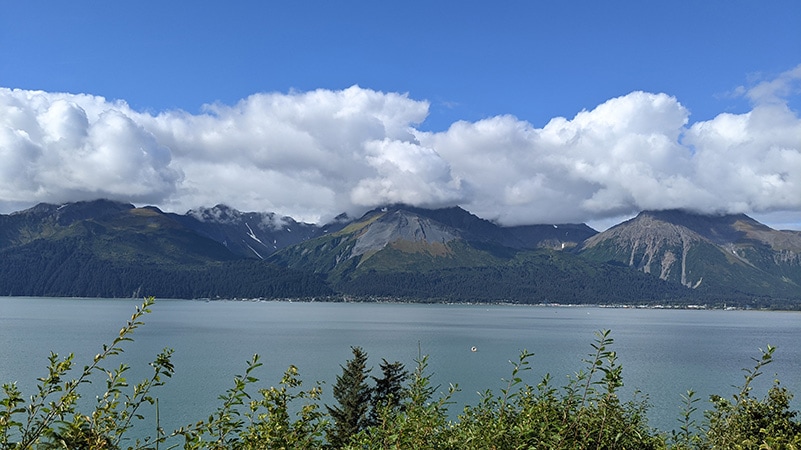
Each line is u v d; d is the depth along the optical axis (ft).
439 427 38.01
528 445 34.65
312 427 36.96
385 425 37.58
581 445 35.17
